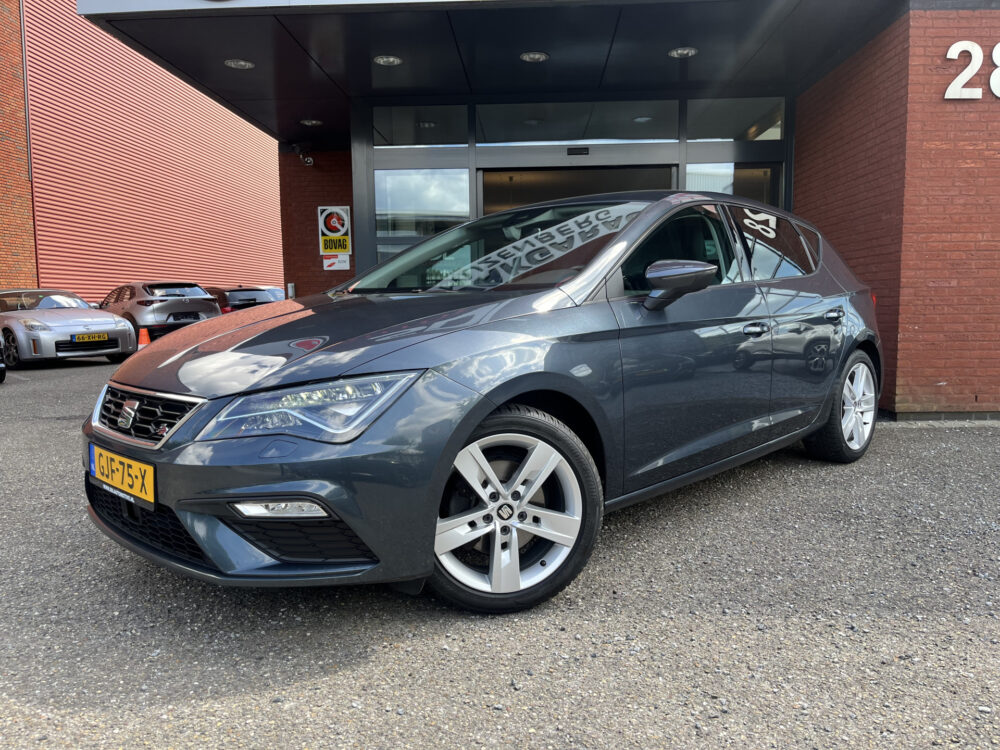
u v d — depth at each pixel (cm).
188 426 206
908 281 539
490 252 312
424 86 768
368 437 202
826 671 200
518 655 211
